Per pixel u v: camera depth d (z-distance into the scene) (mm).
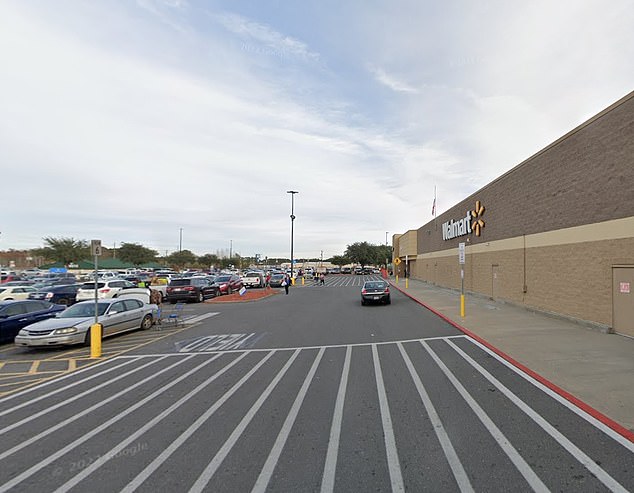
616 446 4543
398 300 24109
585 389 6422
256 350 10281
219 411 5891
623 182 10688
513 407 5812
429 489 3717
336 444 4699
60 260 62062
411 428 5117
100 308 12820
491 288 21109
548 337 10742
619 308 10922
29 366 9320
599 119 11680
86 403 6469
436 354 9297
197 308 21734
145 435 5105
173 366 8828
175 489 3816
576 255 12906
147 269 73375
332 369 8148
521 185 17156
